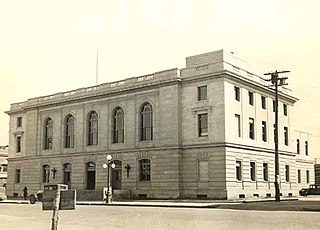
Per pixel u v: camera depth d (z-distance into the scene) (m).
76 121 66.50
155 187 55.44
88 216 29.05
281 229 18.78
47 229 20.38
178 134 54.47
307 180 81.75
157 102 57.06
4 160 105.69
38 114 72.06
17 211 36.41
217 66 52.94
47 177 69.62
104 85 63.31
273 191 59.81
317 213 28.00
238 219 24.11
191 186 53.12
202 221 23.42
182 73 55.94
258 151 57.69
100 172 62.09
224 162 50.91
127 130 59.84
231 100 53.31
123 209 36.56
